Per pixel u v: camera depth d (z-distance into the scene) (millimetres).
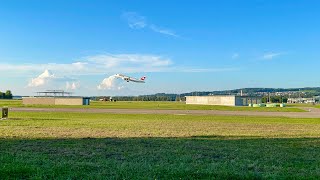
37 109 77812
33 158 15523
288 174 12531
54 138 23938
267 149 19812
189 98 162625
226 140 24000
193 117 54312
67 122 39469
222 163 15008
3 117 45719
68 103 139750
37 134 26328
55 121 41000
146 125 36375
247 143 22453
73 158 15977
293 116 61094
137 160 15641
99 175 11734
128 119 46844
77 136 25359
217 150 19188
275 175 12078
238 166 14289
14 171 11852
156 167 13281
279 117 57438
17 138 23641
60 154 17141
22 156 16000
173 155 17219
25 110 71562
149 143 21812
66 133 27359
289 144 22188
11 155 16125
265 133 29516
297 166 14531
